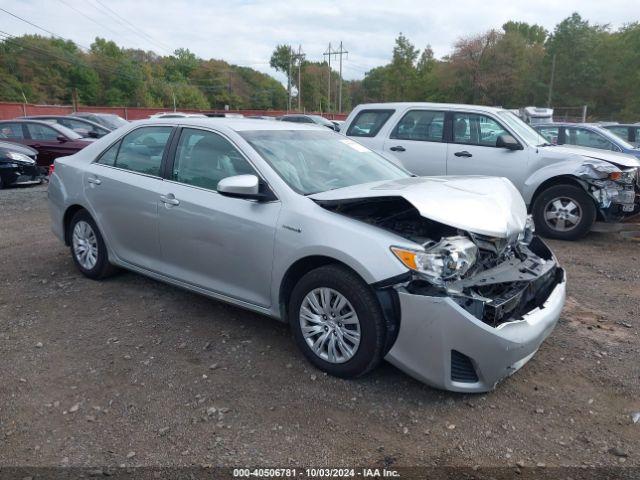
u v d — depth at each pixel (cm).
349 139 498
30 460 275
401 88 8100
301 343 364
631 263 629
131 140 490
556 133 1071
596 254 668
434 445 291
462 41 6738
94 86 7831
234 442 291
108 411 316
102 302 477
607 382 355
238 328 427
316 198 360
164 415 313
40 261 598
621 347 405
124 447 286
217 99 10081
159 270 455
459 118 804
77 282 526
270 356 381
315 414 315
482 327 303
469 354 307
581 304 494
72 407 320
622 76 6219
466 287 318
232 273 399
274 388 341
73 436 294
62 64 7700
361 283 328
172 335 414
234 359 377
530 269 358
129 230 472
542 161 733
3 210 927
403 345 319
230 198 397
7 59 7188
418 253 311
